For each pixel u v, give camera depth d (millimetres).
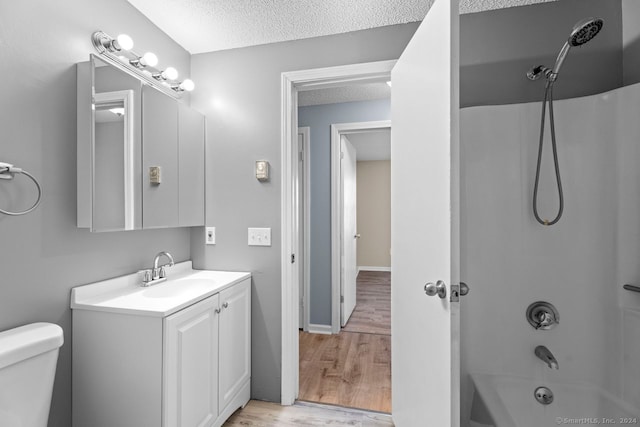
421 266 1354
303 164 3135
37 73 1246
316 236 3117
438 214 1188
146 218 1663
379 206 6391
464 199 1677
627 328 1441
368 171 6434
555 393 1549
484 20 1768
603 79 1645
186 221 1953
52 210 1300
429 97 1272
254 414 1857
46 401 1104
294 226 2031
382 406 1938
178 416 1348
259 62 2059
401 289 1625
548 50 1705
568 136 1579
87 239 1455
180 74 2072
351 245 3725
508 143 1639
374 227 6414
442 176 1154
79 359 1359
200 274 1988
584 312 1555
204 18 1810
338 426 1748
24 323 1199
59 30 1329
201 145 2090
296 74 1982
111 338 1320
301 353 2660
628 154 1451
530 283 1626
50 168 1294
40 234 1255
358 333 3092
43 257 1267
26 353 1029
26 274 1207
